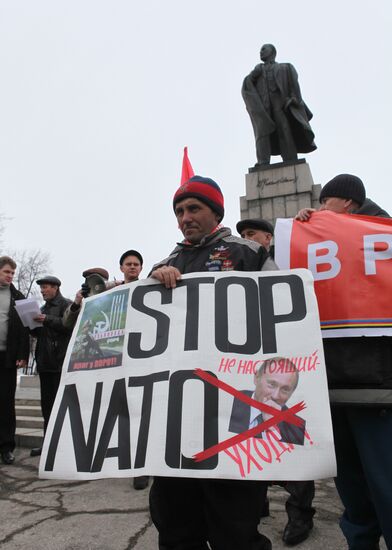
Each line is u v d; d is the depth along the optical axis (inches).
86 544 85.6
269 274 58.3
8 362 156.9
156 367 56.1
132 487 125.6
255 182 297.1
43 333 160.1
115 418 55.2
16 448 183.8
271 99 319.3
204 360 54.4
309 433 48.6
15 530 93.8
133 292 62.7
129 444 52.6
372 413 55.6
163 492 55.0
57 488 125.6
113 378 57.9
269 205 290.5
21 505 110.8
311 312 54.7
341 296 59.0
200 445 49.8
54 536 90.0
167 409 52.7
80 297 115.0
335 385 57.2
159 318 59.5
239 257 62.6
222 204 67.2
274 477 47.0
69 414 57.7
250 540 50.3
